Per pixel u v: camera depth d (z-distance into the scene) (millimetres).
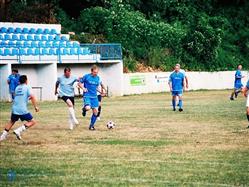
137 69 60219
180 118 29312
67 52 50062
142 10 71750
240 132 22844
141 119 29000
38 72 48656
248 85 24484
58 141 20781
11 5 60625
